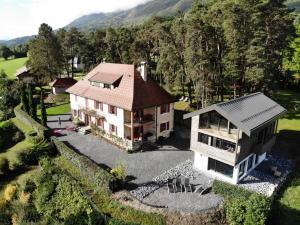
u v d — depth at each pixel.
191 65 50.09
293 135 42.88
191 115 32.28
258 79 46.31
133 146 40.50
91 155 39.59
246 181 31.38
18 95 70.19
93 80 48.16
